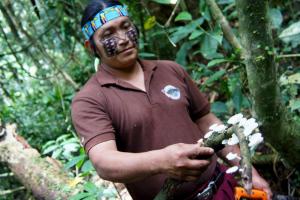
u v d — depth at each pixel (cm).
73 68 474
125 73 193
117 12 190
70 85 445
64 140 301
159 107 187
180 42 396
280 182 280
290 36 261
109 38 189
